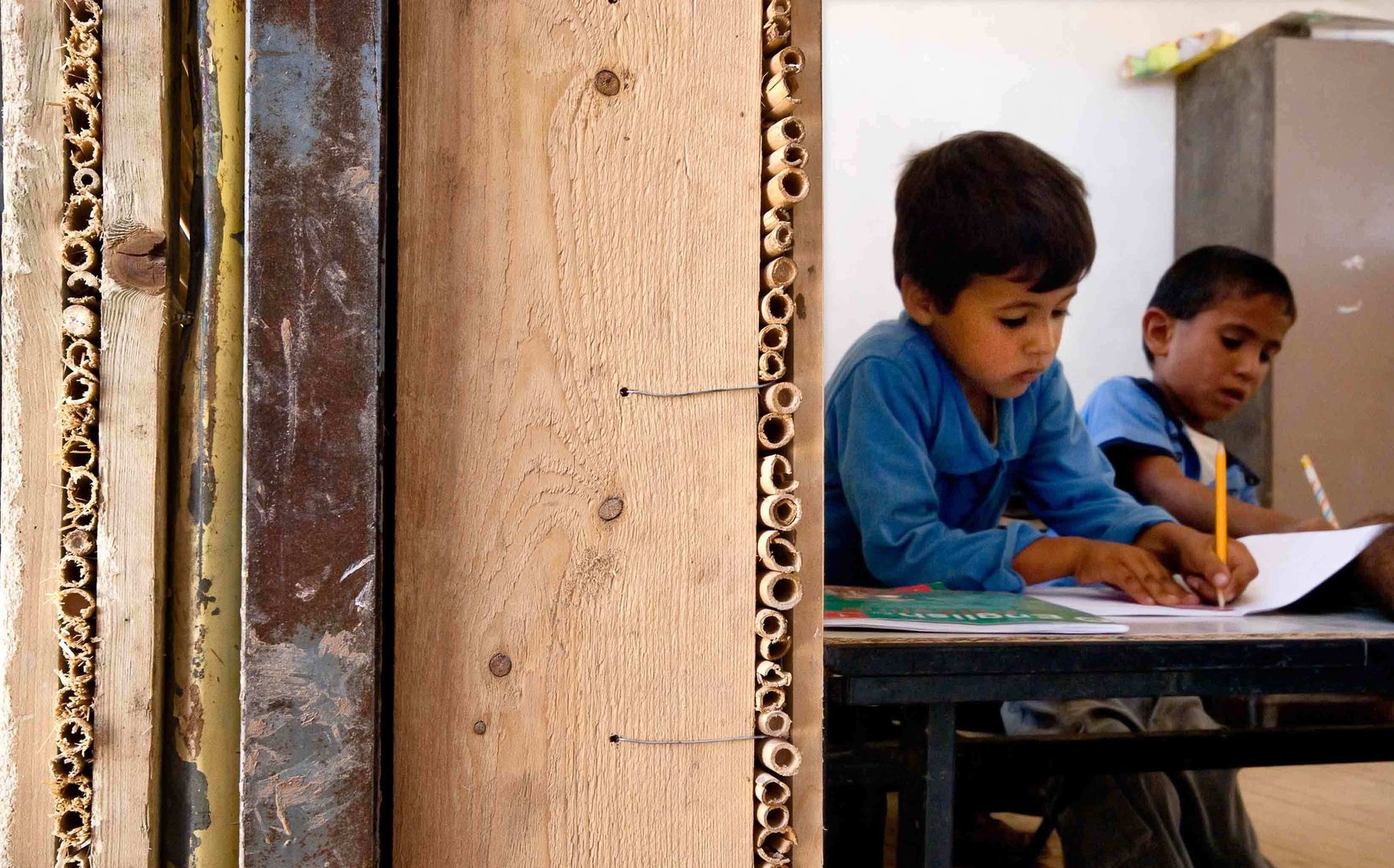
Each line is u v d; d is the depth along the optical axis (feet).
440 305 1.90
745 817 2.03
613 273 1.97
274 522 1.75
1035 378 5.30
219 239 1.83
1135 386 5.85
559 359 1.95
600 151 1.96
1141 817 4.06
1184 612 3.49
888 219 5.67
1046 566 4.60
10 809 1.81
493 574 1.92
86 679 1.78
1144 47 5.82
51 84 1.81
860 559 5.18
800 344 2.08
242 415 1.86
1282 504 5.85
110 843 1.80
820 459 2.08
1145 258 5.87
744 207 2.02
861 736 4.33
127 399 1.81
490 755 1.92
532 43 1.93
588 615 1.96
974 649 2.58
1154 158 5.86
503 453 1.93
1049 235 5.16
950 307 5.26
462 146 1.90
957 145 5.38
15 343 1.81
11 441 1.81
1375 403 5.92
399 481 1.88
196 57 1.90
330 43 1.77
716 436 2.01
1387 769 6.59
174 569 1.86
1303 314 5.88
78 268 1.81
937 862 2.67
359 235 1.78
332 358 1.77
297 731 1.75
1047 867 4.83
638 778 1.98
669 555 1.99
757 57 2.03
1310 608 3.65
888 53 5.66
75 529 1.82
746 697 2.03
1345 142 5.90
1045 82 5.77
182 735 1.85
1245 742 3.95
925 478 5.06
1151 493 5.63
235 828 1.86
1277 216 5.86
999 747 3.88
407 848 1.89
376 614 1.79
